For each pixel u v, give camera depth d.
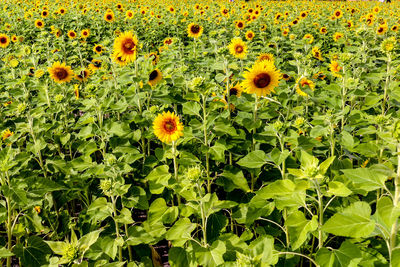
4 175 3.39
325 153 4.04
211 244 3.43
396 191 2.26
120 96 5.60
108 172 3.70
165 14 17.80
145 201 3.77
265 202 3.43
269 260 2.66
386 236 2.47
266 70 4.07
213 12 18.69
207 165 4.17
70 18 16.41
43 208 4.22
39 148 4.16
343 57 4.48
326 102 4.75
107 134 4.39
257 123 4.19
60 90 5.70
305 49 8.40
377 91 5.86
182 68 5.89
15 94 5.41
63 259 2.71
